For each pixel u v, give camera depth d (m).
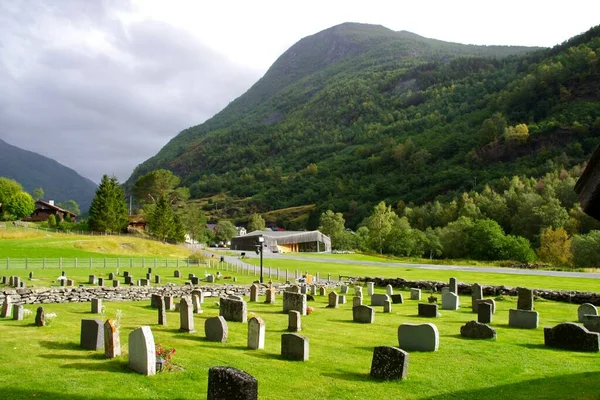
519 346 19.92
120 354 16.23
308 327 23.64
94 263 59.94
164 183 133.62
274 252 110.25
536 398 13.62
